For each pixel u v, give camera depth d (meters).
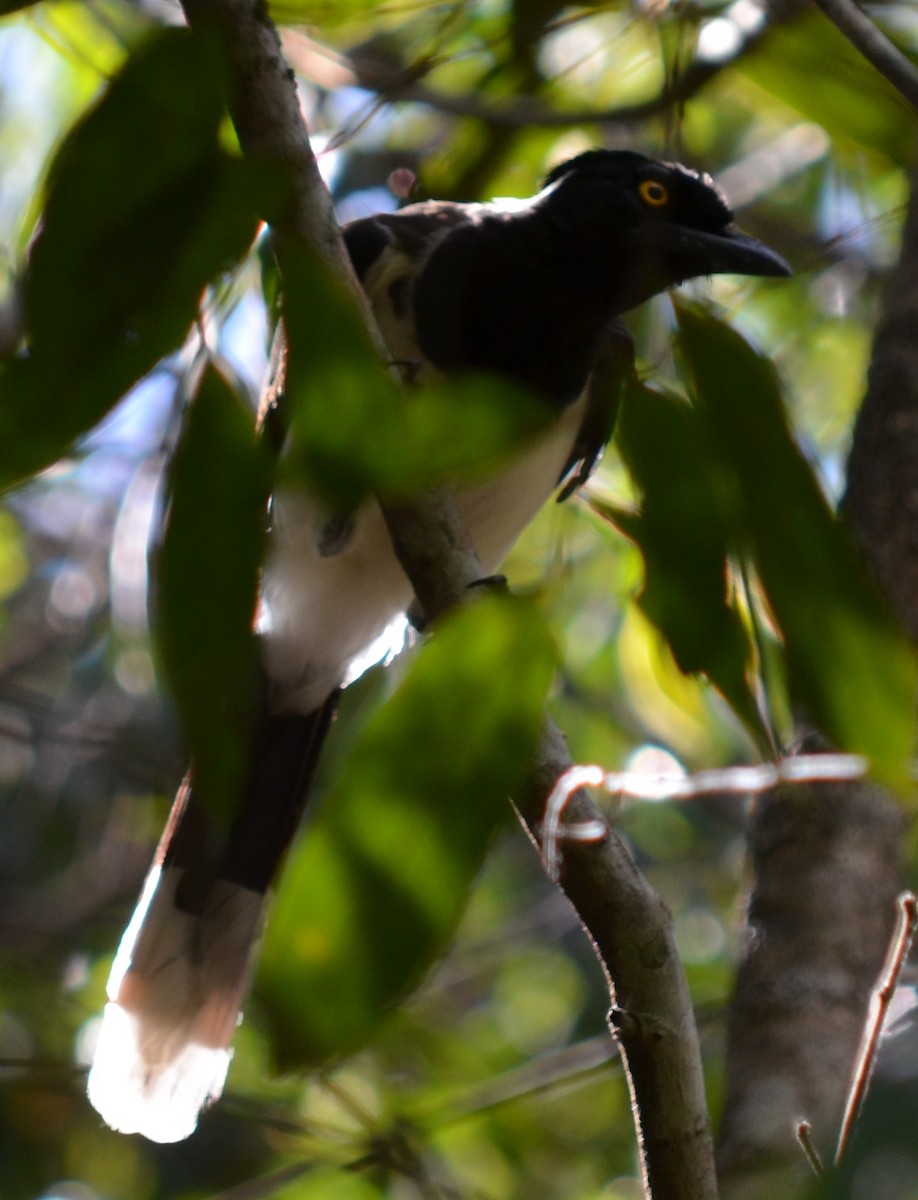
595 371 6.62
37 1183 9.30
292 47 7.24
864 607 3.29
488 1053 9.13
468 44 7.11
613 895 3.78
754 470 3.44
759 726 3.59
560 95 7.24
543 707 3.34
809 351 8.44
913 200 5.11
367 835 3.25
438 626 3.87
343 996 3.14
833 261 7.15
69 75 7.27
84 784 10.65
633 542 3.97
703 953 9.51
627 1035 3.79
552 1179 8.38
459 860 3.25
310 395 2.88
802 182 9.02
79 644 10.05
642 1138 3.85
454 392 2.92
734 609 3.65
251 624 2.86
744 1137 4.22
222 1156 9.43
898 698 3.26
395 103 7.07
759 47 5.86
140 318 2.82
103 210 2.88
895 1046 5.78
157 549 2.87
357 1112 6.57
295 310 2.91
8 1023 8.80
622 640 7.20
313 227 3.32
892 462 4.81
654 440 3.58
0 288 6.18
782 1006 4.43
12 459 2.65
